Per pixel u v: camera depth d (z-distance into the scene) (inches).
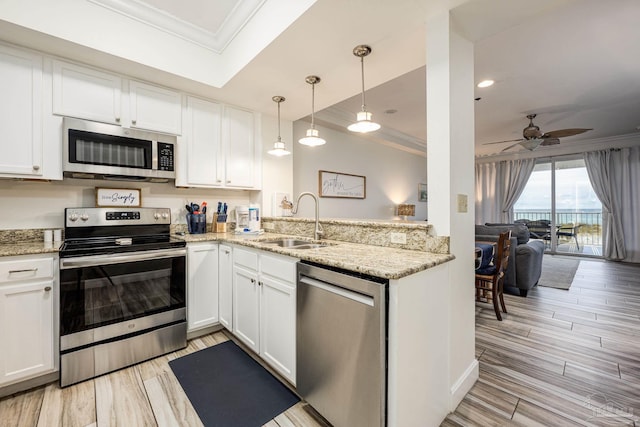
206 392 67.2
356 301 48.3
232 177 112.7
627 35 95.3
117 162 84.6
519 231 157.9
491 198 292.4
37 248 69.2
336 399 52.6
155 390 67.8
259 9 76.1
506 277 144.5
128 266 77.9
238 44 86.4
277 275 69.0
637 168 221.5
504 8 59.4
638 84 133.2
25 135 73.3
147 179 95.2
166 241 87.9
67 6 70.8
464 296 67.3
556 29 92.0
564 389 68.4
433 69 62.6
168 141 93.7
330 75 88.6
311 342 58.1
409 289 47.9
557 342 92.4
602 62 113.3
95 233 87.2
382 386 44.8
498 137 229.3
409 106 160.9
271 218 115.6
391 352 45.0
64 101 78.4
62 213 87.2
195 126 103.0
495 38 96.8
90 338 72.1
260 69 85.0
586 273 188.9
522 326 105.3
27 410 60.6
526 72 121.4
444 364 59.6
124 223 92.1
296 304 62.3
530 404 63.2
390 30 67.1
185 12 81.7
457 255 63.8
